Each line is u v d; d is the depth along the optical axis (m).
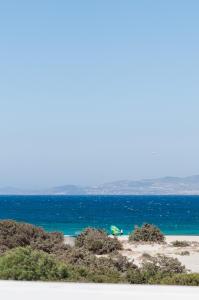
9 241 37.03
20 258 21.28
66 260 28.28
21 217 124.88
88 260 28.50
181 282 20.06
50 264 21.44
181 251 42.44
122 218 121.38
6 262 21.22
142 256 38.31
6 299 15.91
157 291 17.41
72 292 17.06
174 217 127.88
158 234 50.75
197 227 92.62
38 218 120.62
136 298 16.11
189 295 16.62
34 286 18.31
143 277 22.56
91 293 16.95
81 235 42.84
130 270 24.33
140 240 50.16
